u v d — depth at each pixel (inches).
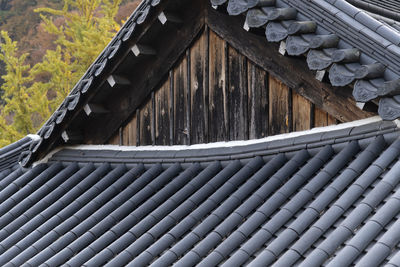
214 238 241.8
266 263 214.4
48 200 324.2
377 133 242.1
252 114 282.4
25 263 274.1
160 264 238.5
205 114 299.0
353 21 215.6
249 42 278.8
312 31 226.4
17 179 349.1
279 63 269.1
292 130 269.4
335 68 213.9
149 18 291.7
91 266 255.4
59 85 959.0
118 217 287.7
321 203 228.7
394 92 204.1
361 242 198.7
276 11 227.6
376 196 215.6
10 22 1587.1
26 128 930.1
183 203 273.9
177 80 308.8
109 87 318.7
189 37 300.0
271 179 259.4
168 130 313.9
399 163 225.3
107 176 321.1
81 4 1024.9
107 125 337.1
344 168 245.3
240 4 241.4
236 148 285.9
